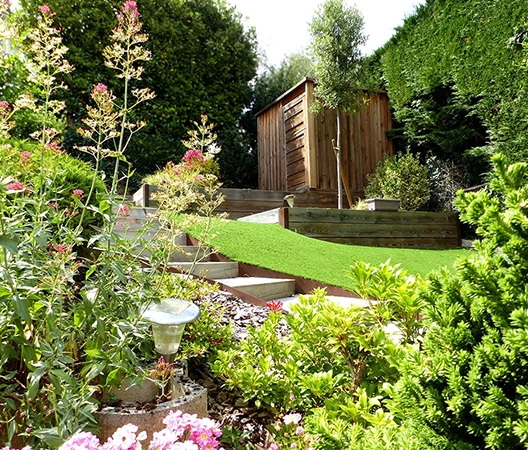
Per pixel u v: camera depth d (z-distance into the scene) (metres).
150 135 8.90
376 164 8.38
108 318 1.54
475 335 0.88
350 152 8.16
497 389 0.76
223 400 1.81
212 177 2.21
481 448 0.82
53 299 1.40
